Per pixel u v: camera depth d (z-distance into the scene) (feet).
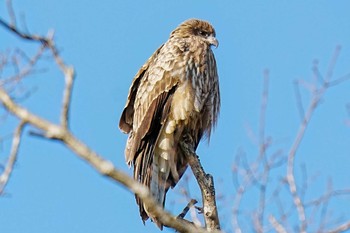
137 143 42.01
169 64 43.29
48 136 19.77
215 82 44.34
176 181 40.93
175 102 42.52
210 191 33.14
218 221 32.50
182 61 43.34
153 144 41.75
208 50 44.42
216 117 44.21
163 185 40.86
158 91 43.01
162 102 42.80
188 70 43.16
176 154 41.42
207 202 32.81
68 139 19.85
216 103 44.21
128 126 44.83
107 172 20.47
